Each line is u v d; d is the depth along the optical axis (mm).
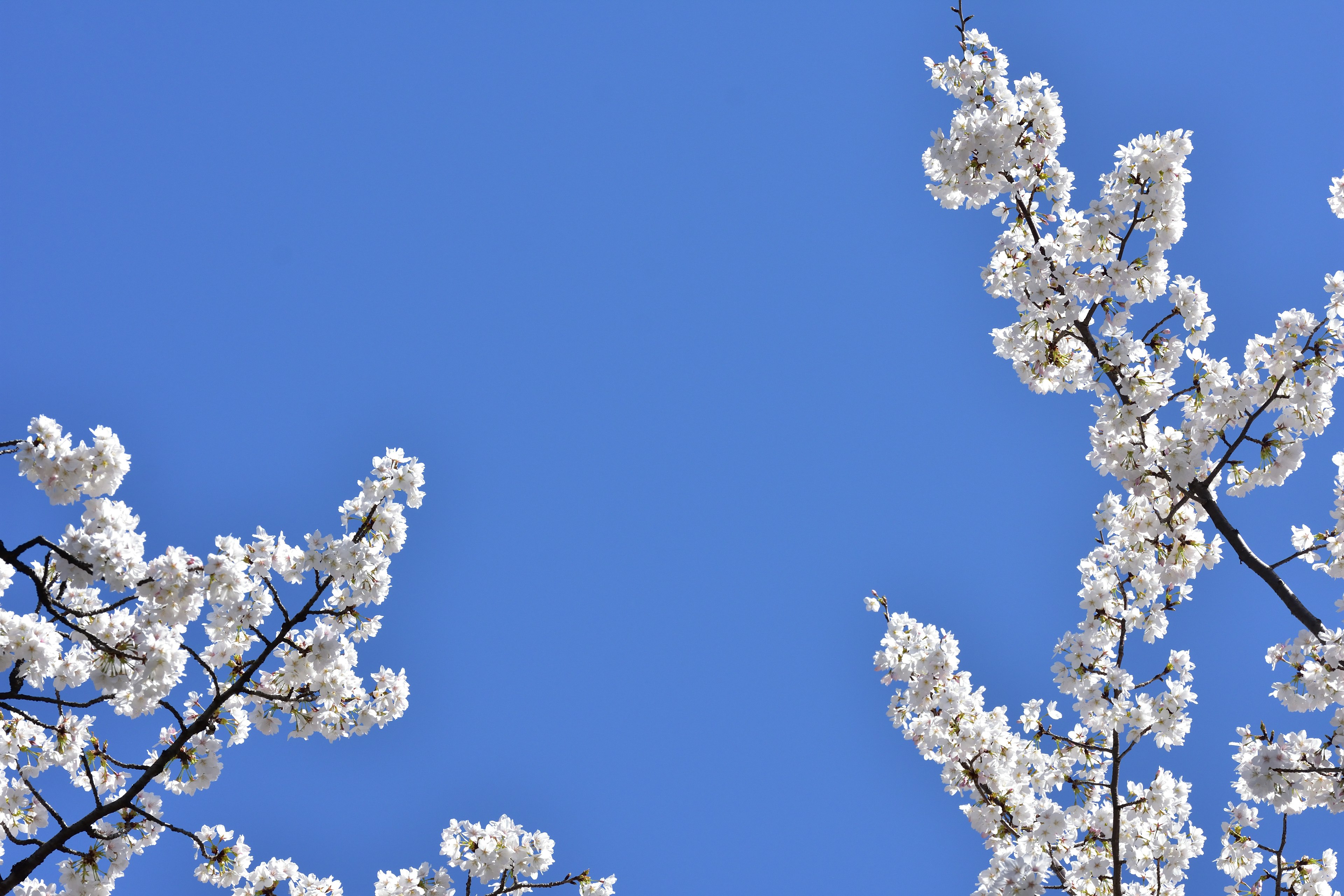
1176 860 8609
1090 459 8203
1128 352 7820
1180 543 8219
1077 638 8461
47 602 6340
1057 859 8820
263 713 8164
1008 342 8867
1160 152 7730
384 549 8203
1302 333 7457
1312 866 7910
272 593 7961
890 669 8844
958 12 8297
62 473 6660
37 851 6633
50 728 7043
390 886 8406
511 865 8344
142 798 7621
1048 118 8297
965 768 8781
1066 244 8383
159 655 7008
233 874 7707
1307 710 7453
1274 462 7668
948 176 8609
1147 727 8234
